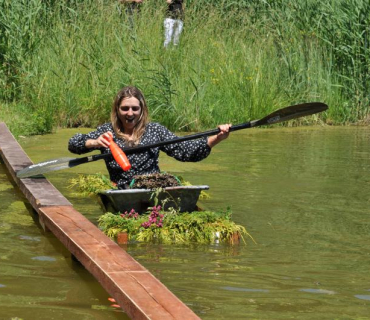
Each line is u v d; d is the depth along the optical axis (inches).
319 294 177.2
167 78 510.9
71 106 508.1
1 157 375.6
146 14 591.5
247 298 173.5
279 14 596.4
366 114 564.1
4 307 165.6
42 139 440.1
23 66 528.1
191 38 572.7
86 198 279.7
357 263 202.8
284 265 200.1
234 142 439.2
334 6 571.8
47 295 174.6
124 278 170.7
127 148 254.2
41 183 279.3
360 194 292.0
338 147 421.4
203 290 178.5
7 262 199.8
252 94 528.1
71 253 204.2
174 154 263.7
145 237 224.4
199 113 509.7
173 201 240.4
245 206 268.5
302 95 553.6
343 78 571.2
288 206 269.6
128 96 261.4
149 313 149.2
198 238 225.3
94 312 163.9
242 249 214.8
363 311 166.6
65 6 574.2
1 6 539.5
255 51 575.2
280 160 373.1
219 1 647.8
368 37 564.1
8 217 252.1
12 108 495.2
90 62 535.2
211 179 319.0
